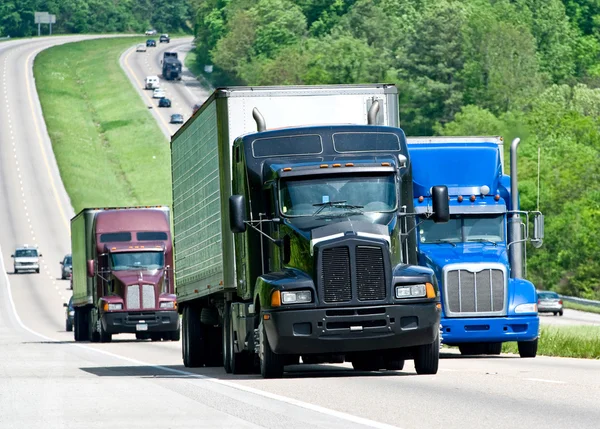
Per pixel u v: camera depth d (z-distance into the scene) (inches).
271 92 2338.8
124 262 4527.6
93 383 1982.0
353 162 2098.9
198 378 2102.6
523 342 2822.3
